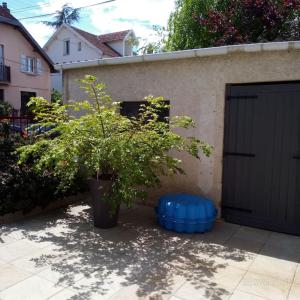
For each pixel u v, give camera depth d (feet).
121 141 13.21
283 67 13.76
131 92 18.02
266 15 29.50
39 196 15.78
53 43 89.20
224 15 31.19
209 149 14.24
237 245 12.94
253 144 14.82
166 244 12.86
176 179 16.89
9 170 15.34
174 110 16.67
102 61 18.07
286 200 14.26
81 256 11.57
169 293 9.26
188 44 33.91
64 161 14.15
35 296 8.98
